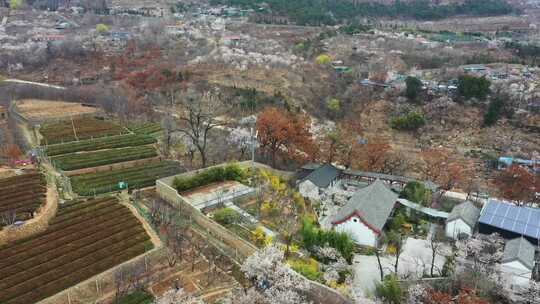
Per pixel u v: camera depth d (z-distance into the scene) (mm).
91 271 60562
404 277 62438
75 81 173375
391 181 91312
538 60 184000
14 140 107625
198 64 177750
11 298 55312
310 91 160125
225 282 61219
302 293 56938
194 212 76625
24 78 182250
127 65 186375
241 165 97688
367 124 145000
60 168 94812
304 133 105000
